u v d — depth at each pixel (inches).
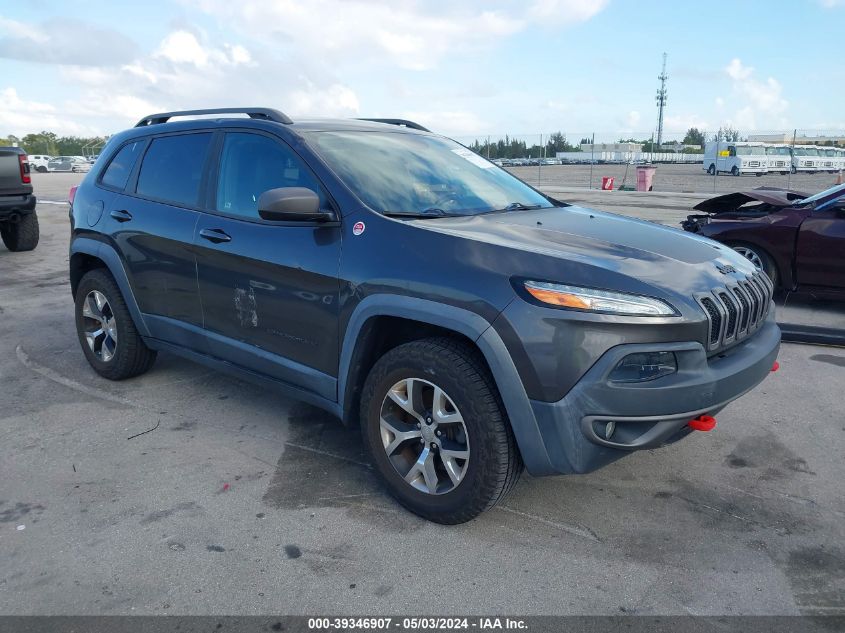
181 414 166.9
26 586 102.7
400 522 119.9
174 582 103.5
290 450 147.6
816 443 150.1
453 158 161.5
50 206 729.0
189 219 155.2
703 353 106.4
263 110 150.6
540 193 168.6
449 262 111.7
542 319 102.1
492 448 108.6
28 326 247.9
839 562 108.2
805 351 215.5
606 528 118.1
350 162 137.1
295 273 130.5
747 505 125.4
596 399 101.1
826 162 1517.0
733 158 1492.4
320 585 102.9
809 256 261.4
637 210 625.6
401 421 122.6
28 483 133.6
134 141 181.9
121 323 178.7
